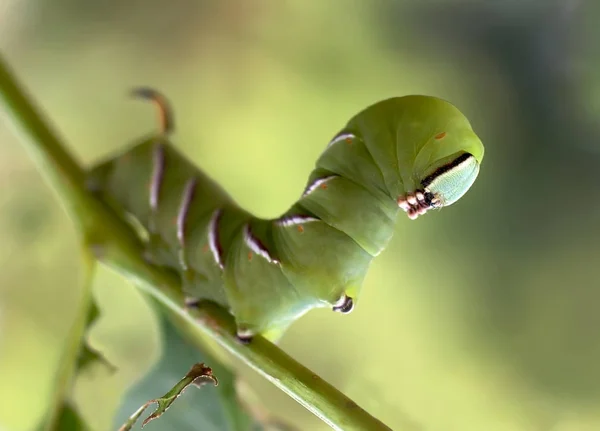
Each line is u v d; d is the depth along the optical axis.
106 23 0.53
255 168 0.54
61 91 0.52
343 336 0.54
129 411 0.31
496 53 0.56
